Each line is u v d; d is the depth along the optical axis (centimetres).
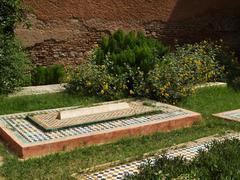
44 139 613
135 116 725
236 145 503
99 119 696
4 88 872
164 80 848
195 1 1207
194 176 420
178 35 1195
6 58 872
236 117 754
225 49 1219
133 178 438
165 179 419
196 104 852
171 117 719
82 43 1082
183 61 949
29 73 979
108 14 1102
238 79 1037
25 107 804
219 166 435
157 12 1162
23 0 991
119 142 636
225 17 1254
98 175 499
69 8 1054
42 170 532
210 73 986
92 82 878
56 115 723
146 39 995
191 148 583
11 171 530
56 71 1009
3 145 633
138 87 864
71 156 580
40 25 1023
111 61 914
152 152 570
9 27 937
